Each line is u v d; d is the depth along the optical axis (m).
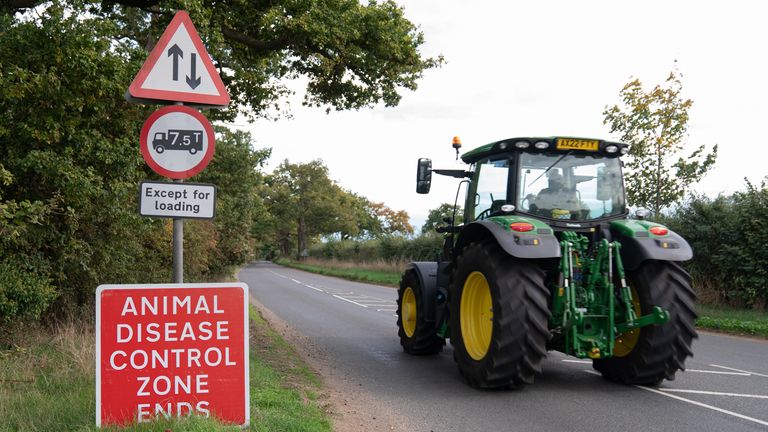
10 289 7.32
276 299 20.56
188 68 4.63
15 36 7.61
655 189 16.42
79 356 6.43
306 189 79.38
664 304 6.49
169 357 4.30
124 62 8.30
